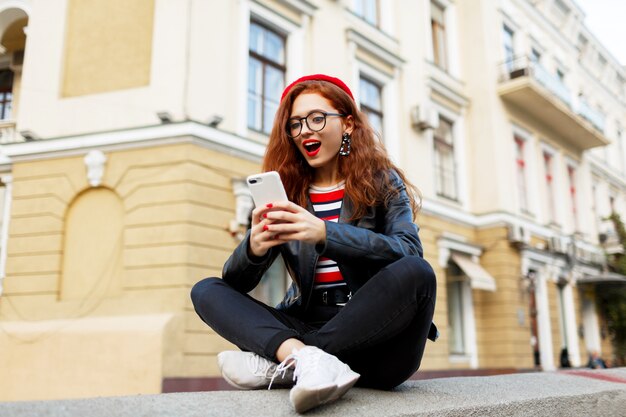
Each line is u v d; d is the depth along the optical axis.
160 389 5.95
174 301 6.34
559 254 12.86
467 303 11.02
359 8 10.13
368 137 1.70
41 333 6.62
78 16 7.75
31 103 7.59
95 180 7.00
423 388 1.55
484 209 11.64
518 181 12.60
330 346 1.33
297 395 1.03
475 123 12.08
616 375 2.42
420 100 10.87
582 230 14.91
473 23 12.48
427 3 11.84
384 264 1.39
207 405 1.01
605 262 15.07
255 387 1.41
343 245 1.35
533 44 14.42
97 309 6.65
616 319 14.34
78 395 6.28
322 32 8.89
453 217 10.94
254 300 1.50
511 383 1.85
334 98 1.70
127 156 6.96
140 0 7.50
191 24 7.06
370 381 1.48
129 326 6.28
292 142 1.75
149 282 6.50
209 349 6.37
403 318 1.32
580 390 1.81
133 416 0.89
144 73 7.23
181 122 6.73
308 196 1.72
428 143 10.84
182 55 6.96
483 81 12.11
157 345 6.07
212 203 6.80
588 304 14.39
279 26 8.22
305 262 1.58
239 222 6.93
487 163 11.76
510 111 12.45
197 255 6.53
